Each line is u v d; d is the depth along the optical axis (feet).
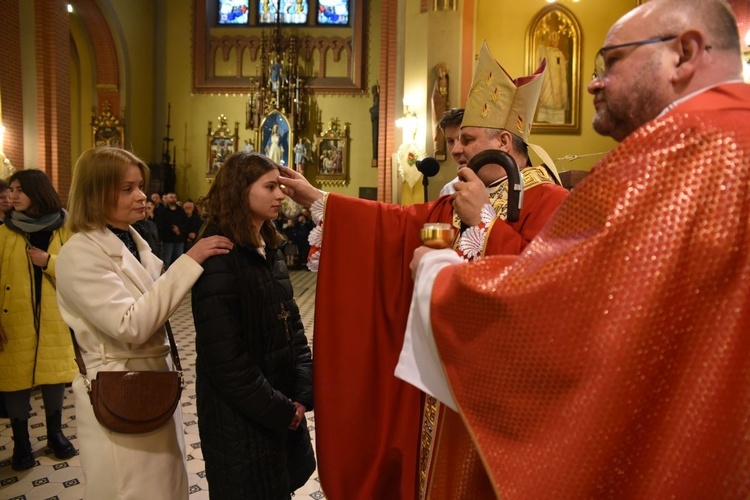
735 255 2.65
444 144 33.14
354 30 53.57
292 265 48.52
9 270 10.11
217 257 5.92
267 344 6.27
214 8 55.52
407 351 3.79
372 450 5.88
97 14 46.80
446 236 3.93
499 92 6.01
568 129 35.29
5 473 10.14
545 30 34.96
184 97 55.11
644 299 2.69
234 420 5.92
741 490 2.50
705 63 3.30
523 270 3.03
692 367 2.67
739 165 2.71
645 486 2.73
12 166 34.50
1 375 9.98
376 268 6.13
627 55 3.45
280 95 52.70
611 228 2.80
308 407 6.61
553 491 2.82
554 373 2.87
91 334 5.86
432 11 33.73
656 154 2.85
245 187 6.09
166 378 5.80
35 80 35.68
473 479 4.08
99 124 48.19
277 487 6.12
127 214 6.22
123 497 5.63
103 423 5.51
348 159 53.78
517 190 4.75
